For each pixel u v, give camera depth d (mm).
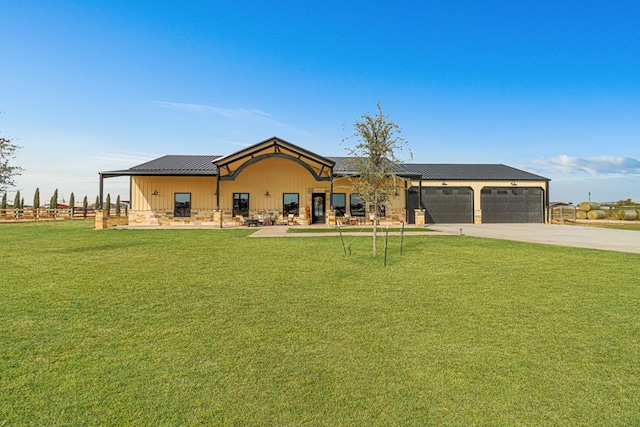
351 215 25359
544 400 2904
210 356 3678
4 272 7781
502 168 30594
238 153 21859
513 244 12727
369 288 6477
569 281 6992
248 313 5062
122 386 3076
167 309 5223
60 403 2822
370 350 3842
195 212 24391
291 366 3471
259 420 2637
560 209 28516
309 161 24812
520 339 4137
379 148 9844
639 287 6527
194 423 2592
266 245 12570
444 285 6691
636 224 26578
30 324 4559
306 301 5664
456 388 3084
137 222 24016
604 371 3383
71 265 8664
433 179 26812
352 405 2830
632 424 2594
